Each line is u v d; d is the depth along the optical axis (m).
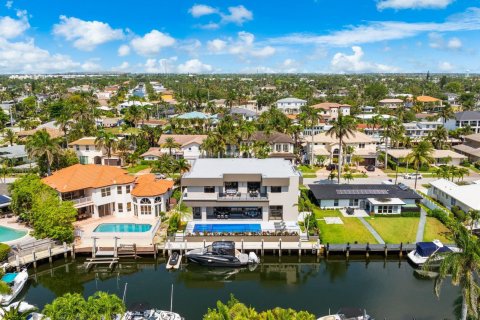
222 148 93.31
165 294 45.72
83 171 67.06
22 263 49.53
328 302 43.38
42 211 52.91
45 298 45.47
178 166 80.50
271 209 62.50
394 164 99.62
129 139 119.56
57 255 52.78
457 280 31.28
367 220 63.81
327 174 93.44
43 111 190.25
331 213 67.38
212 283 48.88
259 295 45.38
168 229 57.97
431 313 40.75
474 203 63.19
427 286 46.91
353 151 99.06
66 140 115.50
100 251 53.19
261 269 53.03
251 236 54.88
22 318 32.50
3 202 65.44
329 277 49.94
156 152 105.69
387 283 47.81
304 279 49.59
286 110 192.00
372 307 42.09
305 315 31.64
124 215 66.38
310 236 55.22
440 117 147.12
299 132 114.19
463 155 105.50
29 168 96.38
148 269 52.78
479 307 32.94
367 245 52.69
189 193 61.97
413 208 66.38
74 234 57.88
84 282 49.44
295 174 63.31
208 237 55.00
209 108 165.12
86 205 63.22
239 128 105.38
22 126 144.50
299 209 64.12
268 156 96.38
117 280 49.62
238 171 65.44
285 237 54.69
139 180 69.44
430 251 50.47
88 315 31.20
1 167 96.19
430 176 92.12
